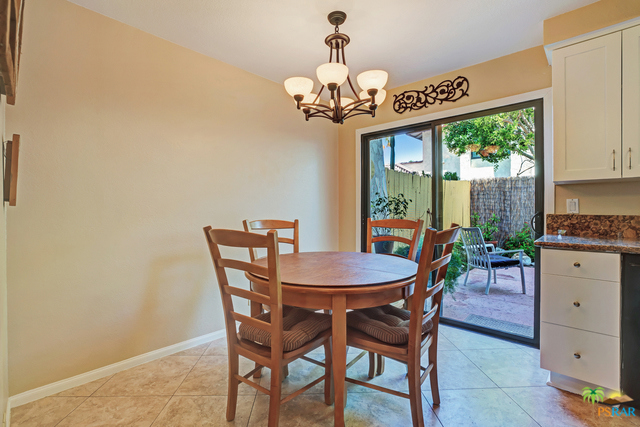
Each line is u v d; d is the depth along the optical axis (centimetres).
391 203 326
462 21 201
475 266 273
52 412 159
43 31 172
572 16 191
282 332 133
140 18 197
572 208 212
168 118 223
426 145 297
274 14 193
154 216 216
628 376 155
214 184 249
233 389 151
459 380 188
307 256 211
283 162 303
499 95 248
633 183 192
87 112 187
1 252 104
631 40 173
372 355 191
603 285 161
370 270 166
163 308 221
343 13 190
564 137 193
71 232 181
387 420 154
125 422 152
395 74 280
